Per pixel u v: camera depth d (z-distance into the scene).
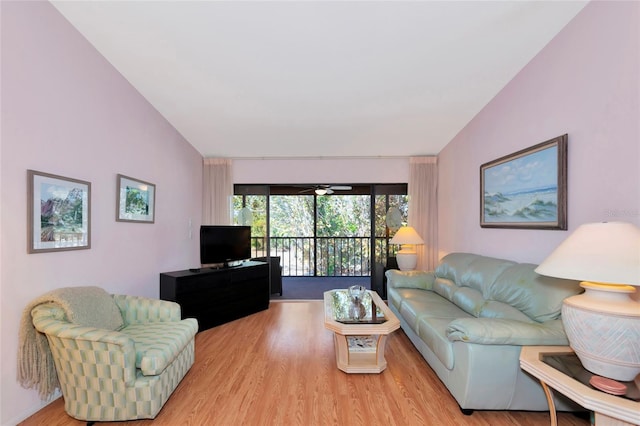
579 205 2.01
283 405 1.97
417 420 1.82
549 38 2.22
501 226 2.88
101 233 2.51
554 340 1.74
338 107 3.30
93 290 2.19
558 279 1.99
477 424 1.78
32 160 1.89
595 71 1.87
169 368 2.00
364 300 2.92
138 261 3.02
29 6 1.86
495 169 2.98
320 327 3.47
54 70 2.04
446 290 3.10
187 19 2.05
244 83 2.85
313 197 6.89
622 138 1.70
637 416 1.13
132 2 1.92
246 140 4.18
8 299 1.75
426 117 3.52
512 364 1.78
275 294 5.01
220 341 3.05
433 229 4.64
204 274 3.43
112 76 2.62
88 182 2.35
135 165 2.98
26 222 1.86
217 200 4.70
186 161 4.12
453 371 1.97
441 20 2.03
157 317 2.43
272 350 2.83
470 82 2.81
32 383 1.86
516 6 1.91
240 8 1.94
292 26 2.09
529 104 2.50
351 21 2.04
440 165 4.56
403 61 2.49
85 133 2.33
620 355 1.29
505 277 2.42
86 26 2.18
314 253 6.86
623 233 1.35
